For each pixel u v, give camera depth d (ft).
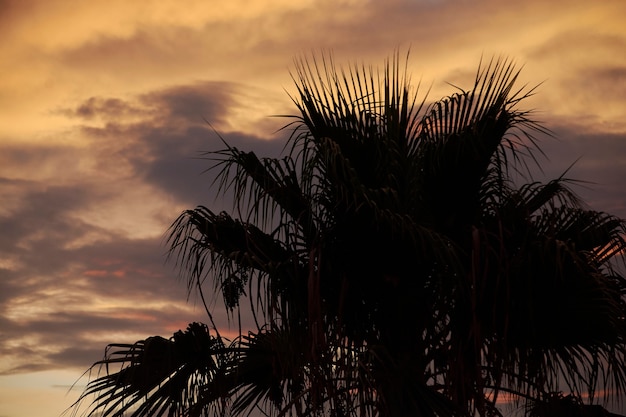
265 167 20.02
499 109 20.08
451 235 19.89
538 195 20.71
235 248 19.99
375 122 20.27
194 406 19.01
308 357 18.15
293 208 20.20
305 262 19.26
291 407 18.57
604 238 19.01
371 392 17.49
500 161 19.95
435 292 19.56
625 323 17.19
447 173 19.56
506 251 17.83
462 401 18.58
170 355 18.81
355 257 19.21
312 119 20.61
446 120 20.31
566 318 17.43
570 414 18.54
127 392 18.71
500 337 18.15
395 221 18.11
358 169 19.97
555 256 17.22
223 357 19.43
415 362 19.26
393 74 21.27
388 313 19.57
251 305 18.51
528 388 18.57
